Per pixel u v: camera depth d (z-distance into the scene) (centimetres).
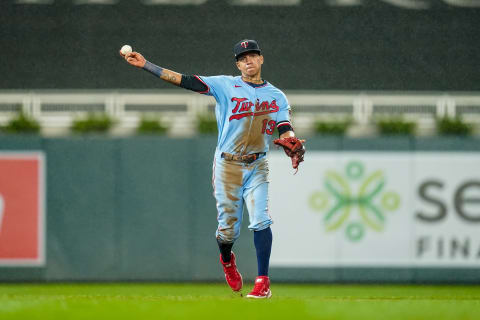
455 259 3525
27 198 3481
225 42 5319
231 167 1784
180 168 3525
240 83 1791
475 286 3475
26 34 5259
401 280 3516
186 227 3519
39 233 3484
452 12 5428
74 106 4719
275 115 1808
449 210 3534
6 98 4691
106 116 4384
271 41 5334
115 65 5203
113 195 3506
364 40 5362
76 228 3500
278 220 3503
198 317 1278
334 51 5331
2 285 3394
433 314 1362
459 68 5344
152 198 3512
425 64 5334
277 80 5262
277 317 1288
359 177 3525
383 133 4347
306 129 4459
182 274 3506
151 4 5372
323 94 5094
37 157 3491
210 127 4238
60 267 3488
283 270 3497
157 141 3525
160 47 5284
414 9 5419
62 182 3497
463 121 4319
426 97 4744
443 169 3534
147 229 3509
